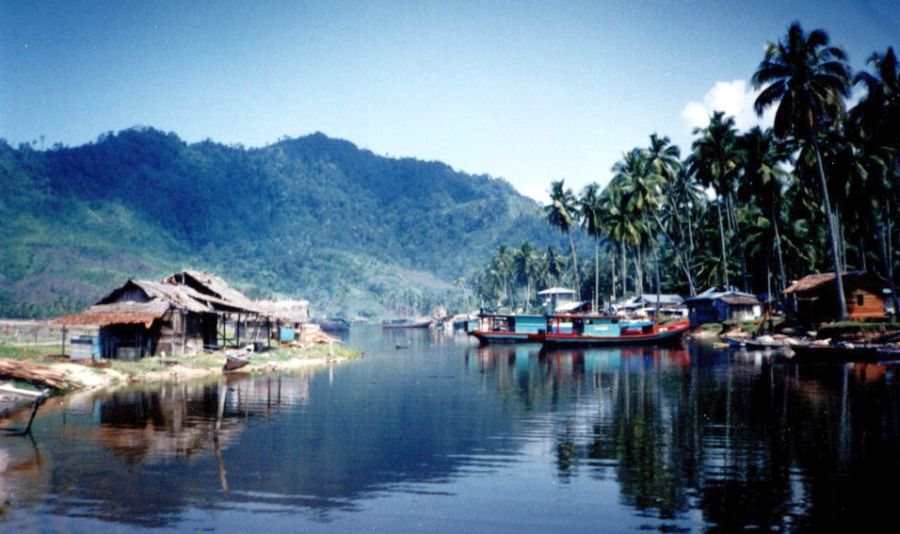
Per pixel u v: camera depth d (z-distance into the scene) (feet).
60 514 48.96
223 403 100.37
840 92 180.45
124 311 148.46
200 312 163.53
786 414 85.40
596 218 373.40
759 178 247.50
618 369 152.56
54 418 86.43
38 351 143.02
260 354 181.68
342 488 55.21
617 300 442.91
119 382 126.41
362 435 75.97
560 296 494.18
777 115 184.85
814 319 209.97
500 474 59.36
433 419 86.84
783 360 162.81
